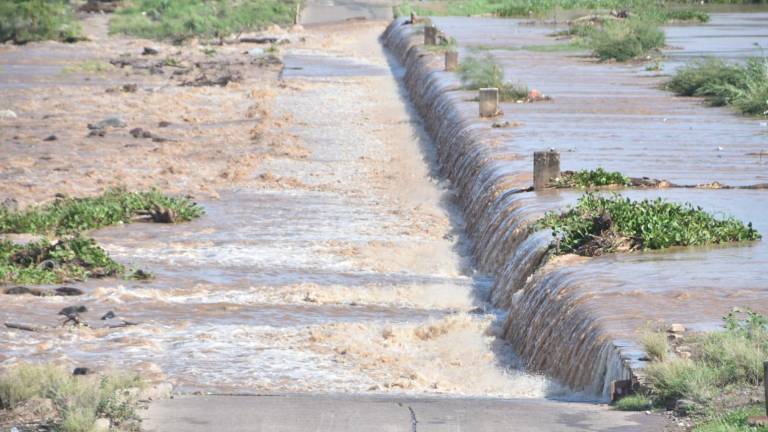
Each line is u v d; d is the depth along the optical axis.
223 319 36.12
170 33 134.88
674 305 29.09
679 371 23.44
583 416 22.53
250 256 45.38
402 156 69.12
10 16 128.50
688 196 43.09
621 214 37.34
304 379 29.73
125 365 30.66
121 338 33.28
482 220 47.41
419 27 124.50
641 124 61.19
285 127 78.00
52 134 74.56
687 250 35.81
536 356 31.23
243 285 40.72
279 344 33.25
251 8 147.12
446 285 41.72
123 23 139.00
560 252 35.75
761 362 23.38
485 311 38.22
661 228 36.66
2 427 22.08
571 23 127.25
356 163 66.94
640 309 28.78
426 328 35.00
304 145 71.81
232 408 23.41
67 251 42.88
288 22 145.12
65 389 23.30
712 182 45.62
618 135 57.53
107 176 61.94
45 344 32.62
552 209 41.62
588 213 37.81
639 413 22.52
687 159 50.72
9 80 99.38
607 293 30.41
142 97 89.50
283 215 53.31
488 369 31.42
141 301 38.16
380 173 64.25
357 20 148.25
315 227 50.97
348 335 34.22
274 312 37.16
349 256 45.81
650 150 53.06
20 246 44.81
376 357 32.03
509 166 50.03
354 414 22.94
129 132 75.75
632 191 44.38
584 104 68.94
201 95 91.31
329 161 67.38
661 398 23.16
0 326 34.47
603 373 26.08
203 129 77.12
